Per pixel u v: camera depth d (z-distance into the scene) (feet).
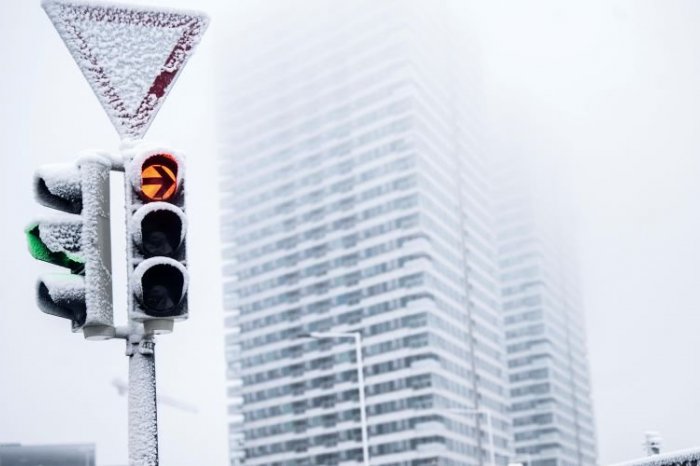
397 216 638.94
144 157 19.02
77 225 18.97
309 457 624.18
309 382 640.58
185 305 18.94
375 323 623.77
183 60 20.59
